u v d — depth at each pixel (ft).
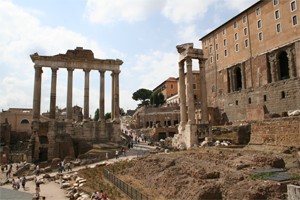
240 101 286.87
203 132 194.49
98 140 238.68
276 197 67.31
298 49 223.10
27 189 120.98
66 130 232.53
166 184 94.89
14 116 332.60
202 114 205.57
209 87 344.69
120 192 97.45
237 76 305.73
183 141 197.57
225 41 318.65
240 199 69.62
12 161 220.02
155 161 126.00
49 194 109.09
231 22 309.22
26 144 267.18
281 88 237.25
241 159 103.30
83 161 173.37
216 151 141.38
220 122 312.71
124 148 210.38
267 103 251.80
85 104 244.42
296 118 130.62
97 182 117.39
